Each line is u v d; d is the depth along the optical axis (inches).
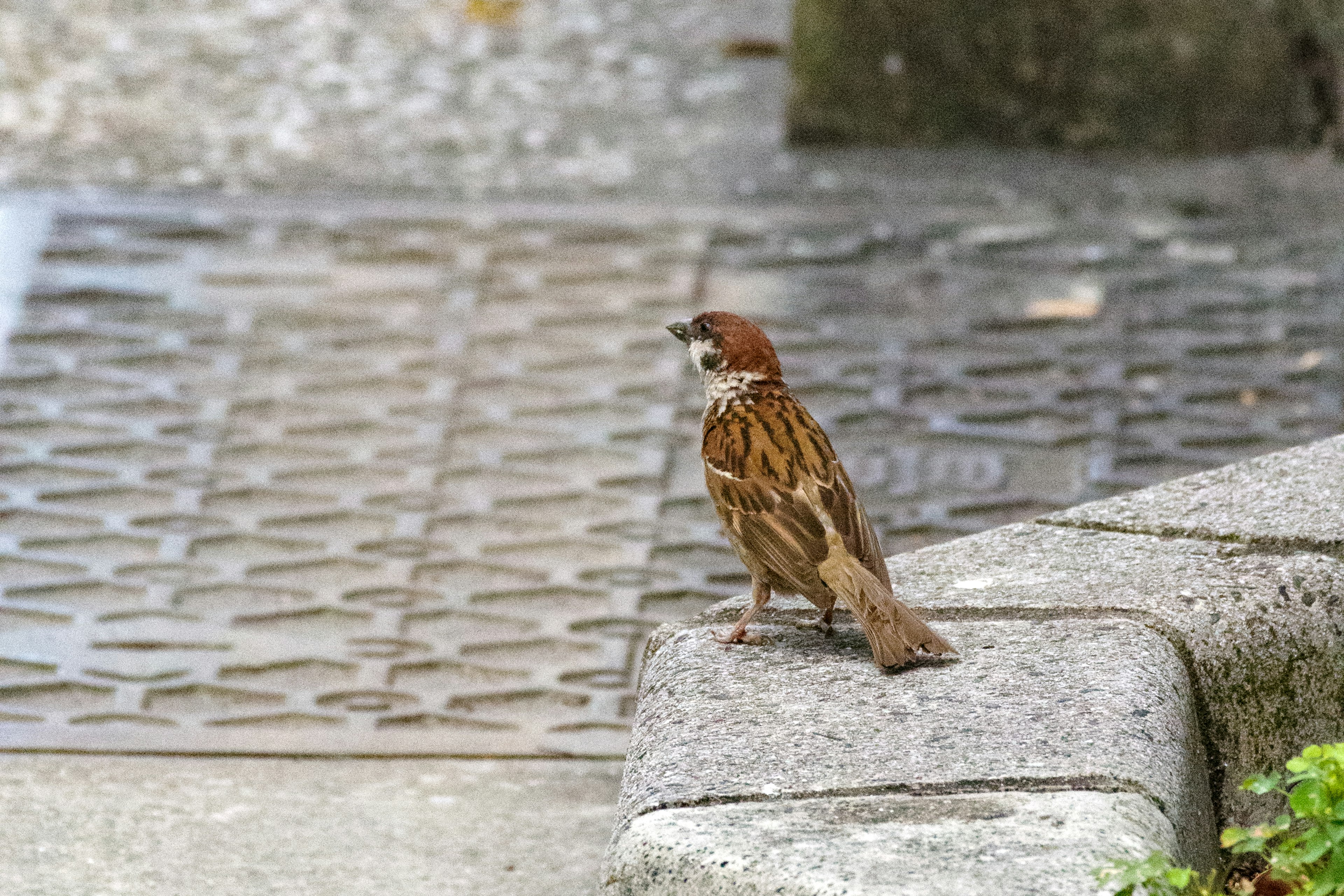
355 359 516.4
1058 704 207.6
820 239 587.5
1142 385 490.6
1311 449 288.2
